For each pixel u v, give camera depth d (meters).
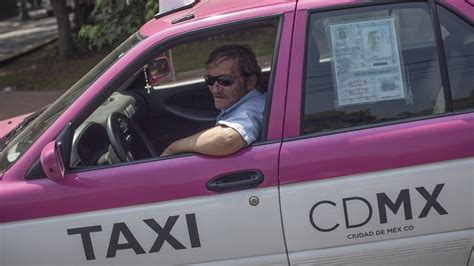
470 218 2.34
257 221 2.34
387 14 2.41
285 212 2.33
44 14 31.41
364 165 2.31
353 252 2.37
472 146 2.29
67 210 2.37
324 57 2.42
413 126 2.34
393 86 2.41
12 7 33.06
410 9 2.41
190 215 2.35
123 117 2.87
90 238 2.38
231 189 2.33
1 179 2.43
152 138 3.64
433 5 2.40
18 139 2.73
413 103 2.40
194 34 2.45
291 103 2.38
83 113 2.46
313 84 2.41
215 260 2.39
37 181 2.40
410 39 2.42
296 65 2.39
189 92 3.78
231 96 2.70
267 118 2.39
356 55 2.42
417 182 2.30
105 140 2.80
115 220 2.36
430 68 2.41
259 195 2.33
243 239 2.36
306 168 2.31
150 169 2.38
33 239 2.39
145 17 6.20
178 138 3.64
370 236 2.35
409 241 2.36
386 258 2.38
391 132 2.34
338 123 2.39
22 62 12.95
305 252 2.38
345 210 2.32
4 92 9.56
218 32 2.45
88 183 2.38
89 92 2.45
